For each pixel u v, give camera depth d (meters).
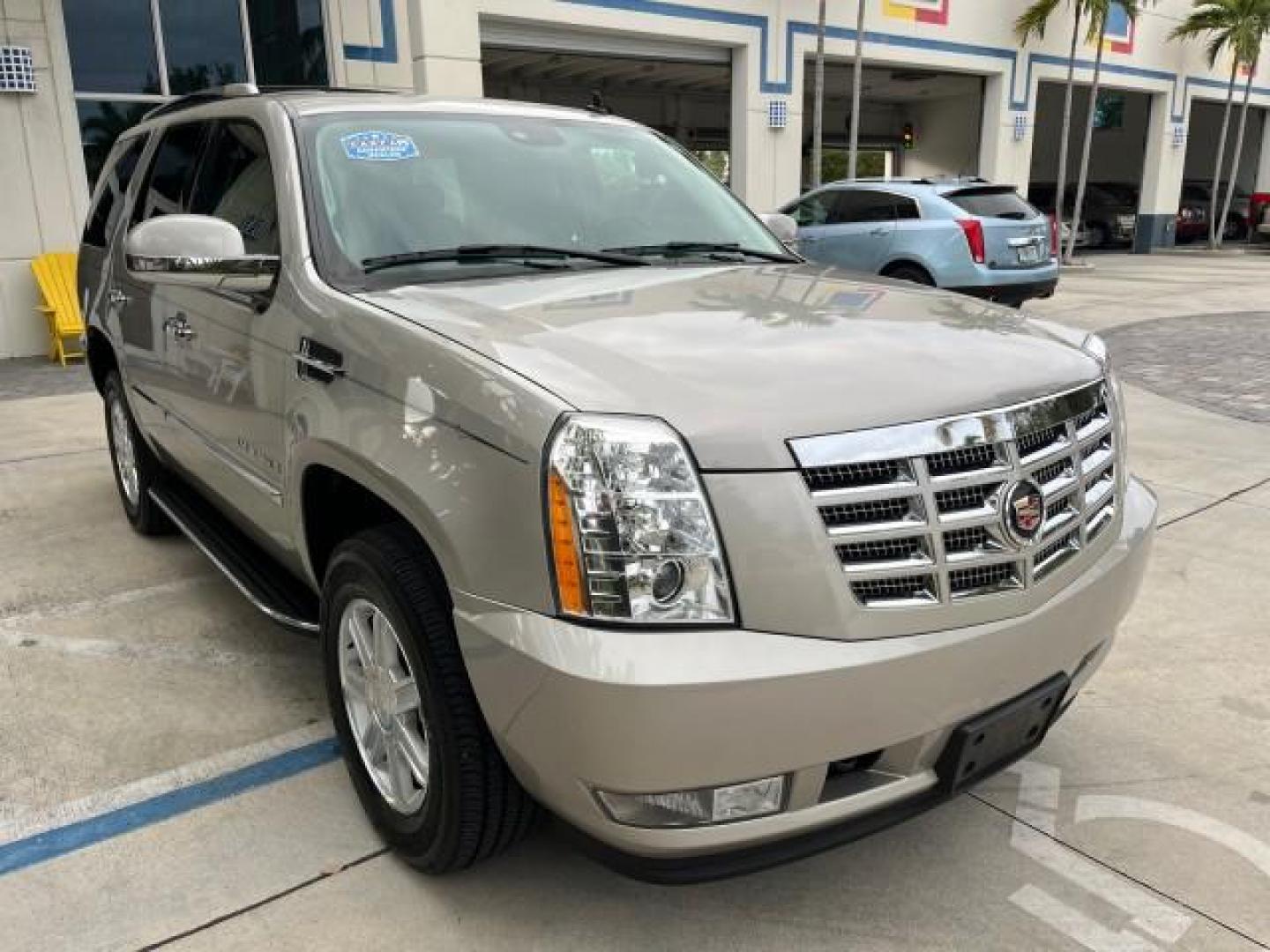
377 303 2.61
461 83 13.31
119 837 2.75
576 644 1.92
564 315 2.50
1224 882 2.57
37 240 10.89
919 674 2.04
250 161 3.38
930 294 3.00
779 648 1.94
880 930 2.41
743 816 2.04
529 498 1.99
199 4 11.52
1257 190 30.66
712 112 26.83
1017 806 2.89
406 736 2.50
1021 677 2.23
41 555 4.84
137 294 4.19
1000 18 20.86
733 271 3.18
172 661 3.77
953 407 2.13
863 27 17.92
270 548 3.38
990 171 21.94
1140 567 2.62
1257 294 15.91
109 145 11.33
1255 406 7.84
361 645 2.64
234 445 3.31
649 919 2.44
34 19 10.48
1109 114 29.80
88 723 3.33
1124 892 2.54
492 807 2.31
